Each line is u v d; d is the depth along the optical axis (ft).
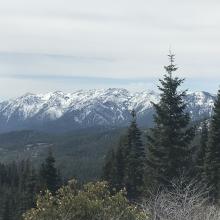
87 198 50.55
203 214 51.29
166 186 122.62
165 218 50.26
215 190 125.08
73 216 49.83
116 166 190.60
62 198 50.72
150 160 133.49
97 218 50.26
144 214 51.57
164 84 136.05
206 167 136.46
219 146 139.85
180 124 134.00
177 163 131.44
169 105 134.72
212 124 144.25
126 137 176.86
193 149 136.46
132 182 169.78
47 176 176.45
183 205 50.78
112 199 51.96
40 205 50.52
